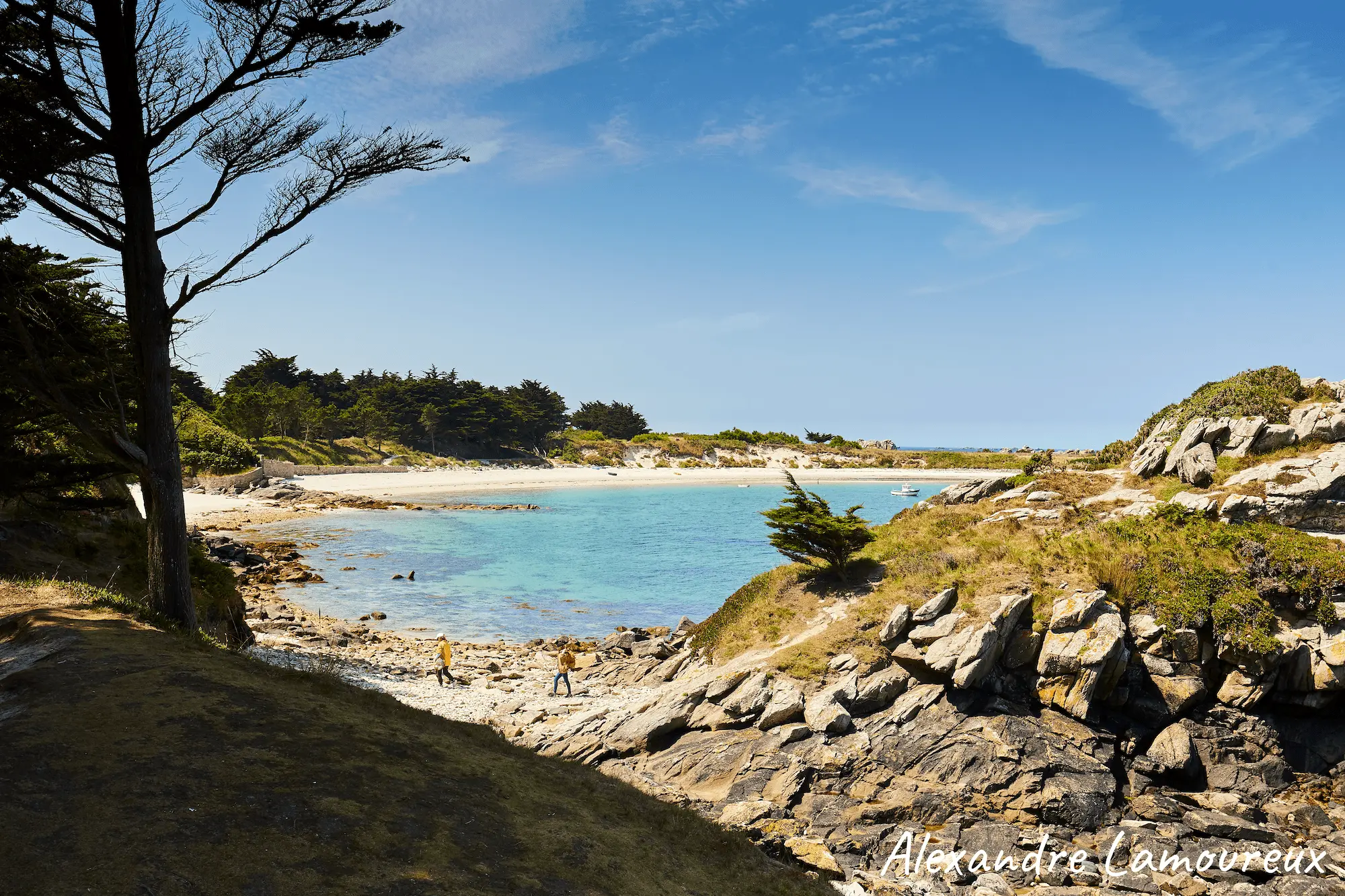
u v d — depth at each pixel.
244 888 8.25
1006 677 25.27
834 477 164.00
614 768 24.56
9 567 24.09
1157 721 24.84
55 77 16.17
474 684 34.00
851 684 25.75
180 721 11.69
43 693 12.18
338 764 11.58
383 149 19.16
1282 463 30.72
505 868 9.97
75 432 23.06
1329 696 24.59
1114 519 31.39
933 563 30.73
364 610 49.50
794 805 21.98
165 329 18.20
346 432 173.88
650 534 88.31
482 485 140.62
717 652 31.70
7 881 7.70
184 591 18.70
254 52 17.67
